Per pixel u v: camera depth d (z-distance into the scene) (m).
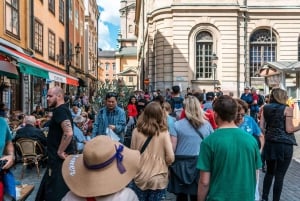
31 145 10.07
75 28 41.97
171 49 35.47
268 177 7.09
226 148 3.60
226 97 3.83
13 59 13.19
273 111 6.87
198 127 5.93
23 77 20.44
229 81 35.25
